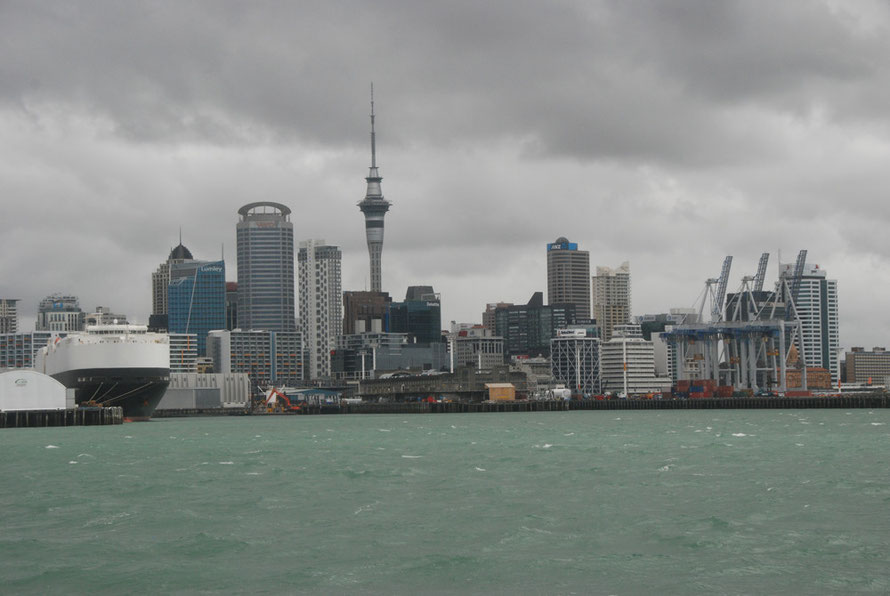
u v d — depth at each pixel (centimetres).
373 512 8981
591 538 7675
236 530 8181
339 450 16350
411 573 6656
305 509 9212
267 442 19138
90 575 6681
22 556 7275
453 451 15600
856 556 6944
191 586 6400
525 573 6631
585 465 12750
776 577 6425
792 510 8762
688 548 7275
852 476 11162
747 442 16762
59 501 10062
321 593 6225
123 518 8862
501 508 9106
